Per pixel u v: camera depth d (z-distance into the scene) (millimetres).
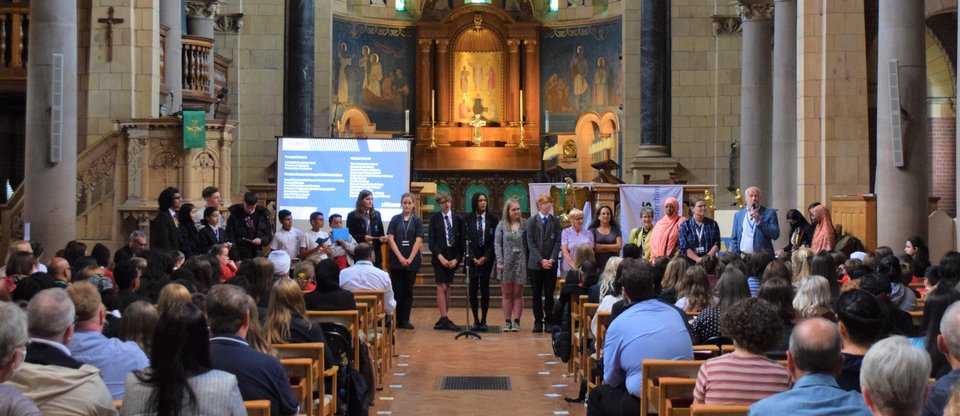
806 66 18500
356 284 12648
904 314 7602
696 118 27625
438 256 16250
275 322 7711
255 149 28594
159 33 18359
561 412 10297
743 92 24422
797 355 4684
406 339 15367
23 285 8164
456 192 35594
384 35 35000
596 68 33875
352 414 8992
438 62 35812
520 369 12820
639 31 30141
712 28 27625
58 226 14398
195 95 21328
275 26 28719
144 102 17625
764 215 15062
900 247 14914
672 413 6258
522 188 35500
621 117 31109
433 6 36250
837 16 18312
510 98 35750
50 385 4906
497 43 35938
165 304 6809
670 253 15289
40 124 14359
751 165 24172
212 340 5738
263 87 28688
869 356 3828
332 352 8883
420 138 35656
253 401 5379
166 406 4695
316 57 30688
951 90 25078
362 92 34219
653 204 18469
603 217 16234
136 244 12211
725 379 5602
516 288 16312
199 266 9391
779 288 7664
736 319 5664
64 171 14461
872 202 16375
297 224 16906
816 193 18531
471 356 13797
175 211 13445
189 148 15555
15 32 17391
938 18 23969
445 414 10203
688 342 7238
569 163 34125
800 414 4480
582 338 11375
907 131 14859
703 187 20938
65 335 5285
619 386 7414
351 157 17078
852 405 4492
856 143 18359
